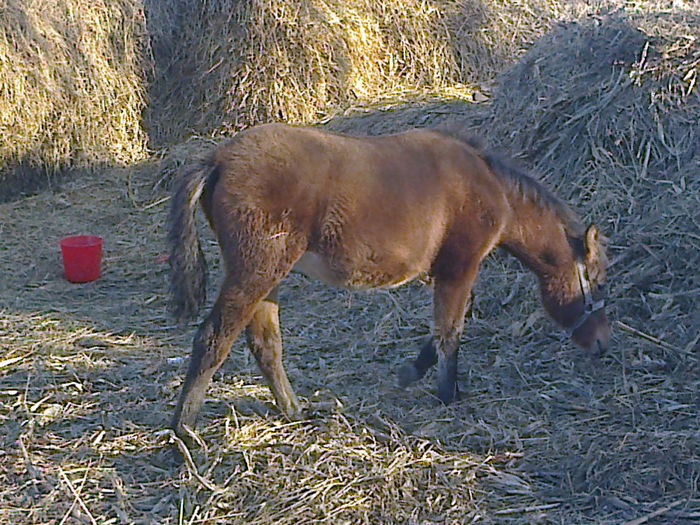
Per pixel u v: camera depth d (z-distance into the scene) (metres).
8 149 9.15
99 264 7.08
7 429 4.44
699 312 5.39
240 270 4.05
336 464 4.14
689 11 7.92
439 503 3.83
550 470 4.12
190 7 10.62
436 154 4.50
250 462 4.16
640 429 4.45
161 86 10.66
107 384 5.05
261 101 10.28
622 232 6.12
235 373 5.20
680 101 6.70
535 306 5.89
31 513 3.71
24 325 5.98
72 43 9.82
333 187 4.14
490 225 4.61
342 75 10.51
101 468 4.10
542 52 7.93
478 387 5.04
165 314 6.32
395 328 5.89
